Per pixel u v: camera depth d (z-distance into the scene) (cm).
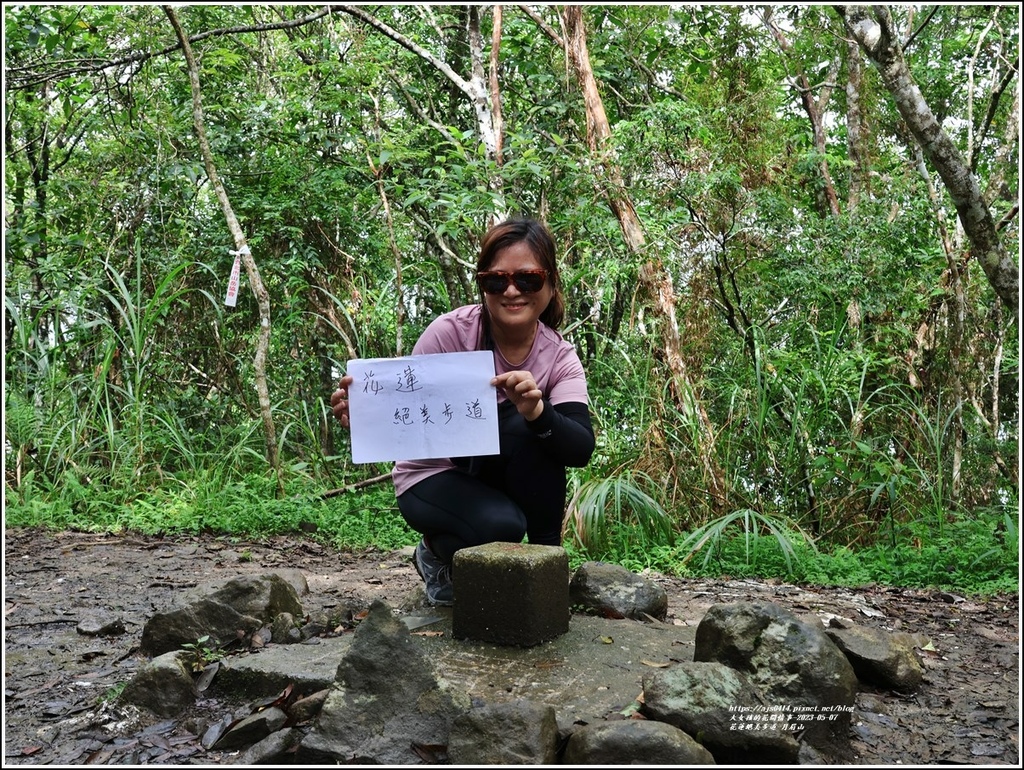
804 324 704
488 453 295
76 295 698
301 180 782
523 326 307
